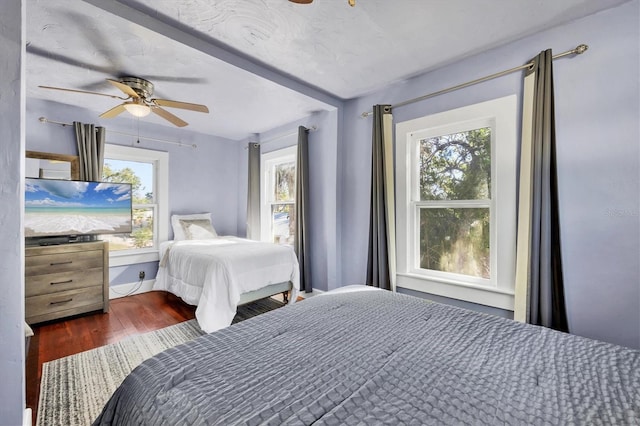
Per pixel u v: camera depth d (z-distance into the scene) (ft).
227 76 8.18
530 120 6.19
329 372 2.90
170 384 2.71
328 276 10.52
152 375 2.87
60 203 9.56
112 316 9.77
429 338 3.70
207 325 7.93
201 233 12.87
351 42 6.49
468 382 2.76
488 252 7.23
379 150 8.76
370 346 3.47
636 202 5.25
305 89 8.80
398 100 8.70
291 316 4.41
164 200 13.17
